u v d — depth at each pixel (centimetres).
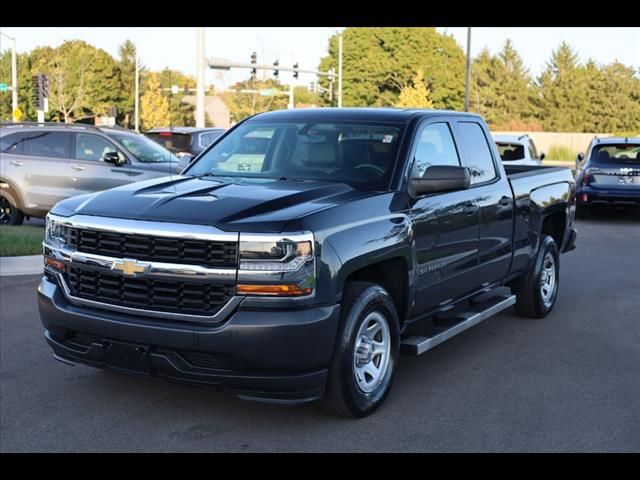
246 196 475
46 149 1296
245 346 421
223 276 425
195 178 555
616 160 1659
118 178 1303
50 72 5709
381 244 484
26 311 770
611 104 4406
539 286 767
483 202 632
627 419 496
